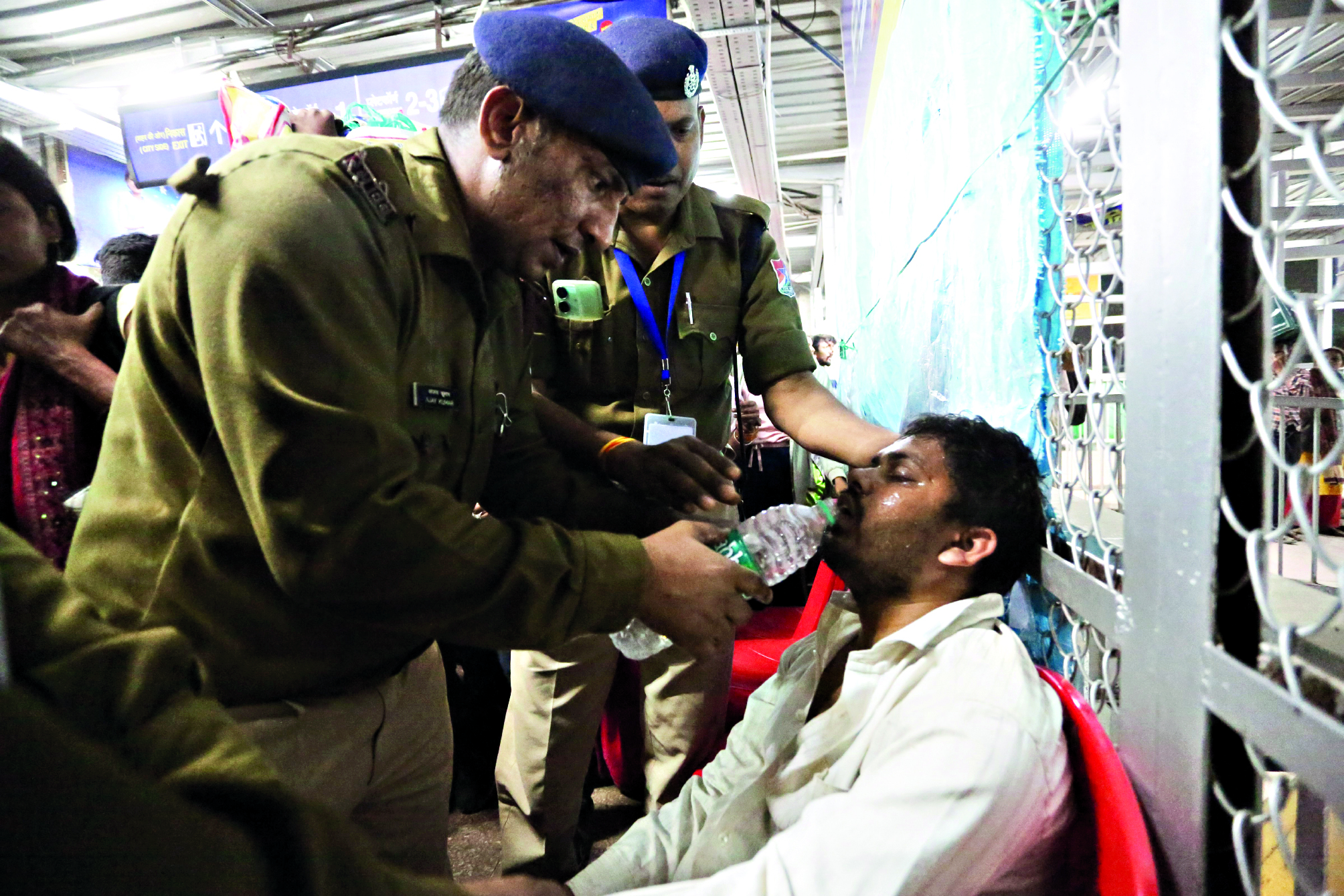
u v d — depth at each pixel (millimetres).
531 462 1387
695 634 980
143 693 346
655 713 2055
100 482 970
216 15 4875
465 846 2268
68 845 224
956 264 1729
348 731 1087
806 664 1437
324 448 771
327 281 810
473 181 1019
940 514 1189
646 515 1383
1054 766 901
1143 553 792
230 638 951
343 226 850
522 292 1383
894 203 2777
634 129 968
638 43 1583
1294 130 527
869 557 1245
